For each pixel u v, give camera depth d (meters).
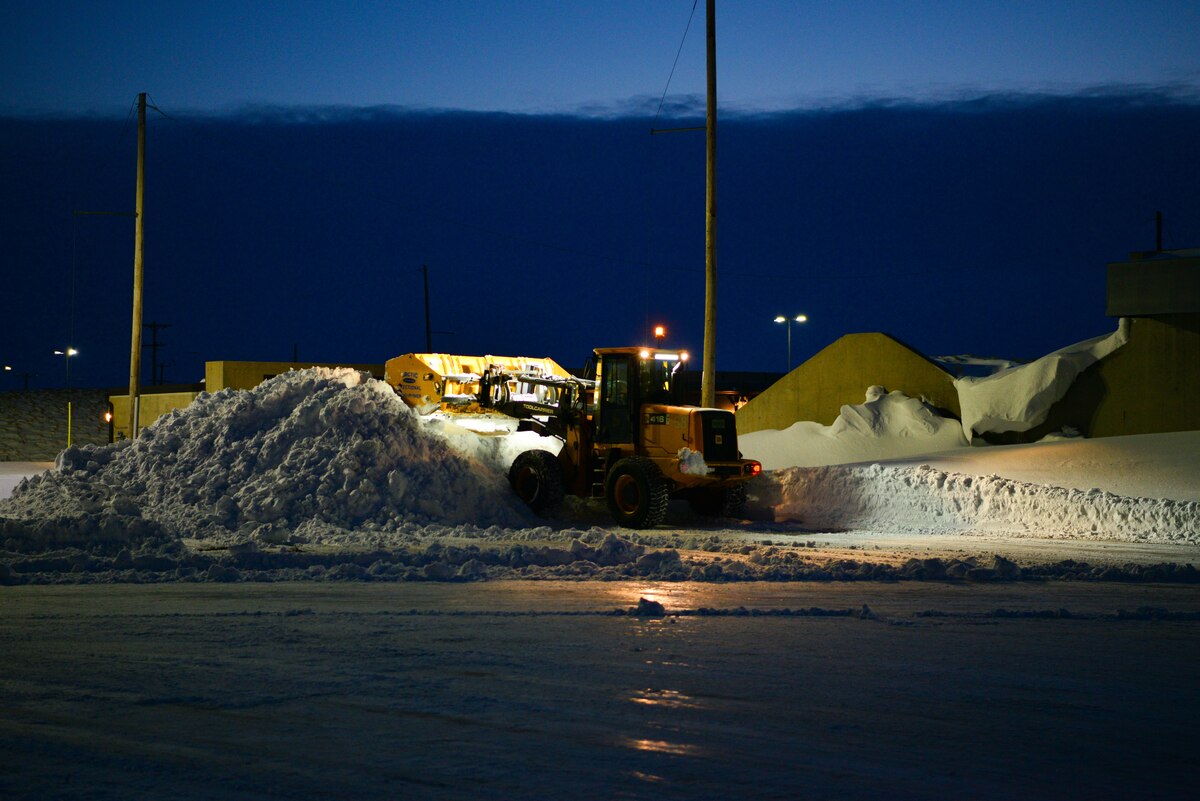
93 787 6.04
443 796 5.98
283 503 21.66
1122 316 34.53
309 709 7.74
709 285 28.00
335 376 25.23
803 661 9.61
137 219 38.31
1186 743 7.30
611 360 24.53
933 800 6.07
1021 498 23.86
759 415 41.94
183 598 12.88
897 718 7.78
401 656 9.52
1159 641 10.89
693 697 8.24
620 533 21.38
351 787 6.11
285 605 12.36
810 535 22.66
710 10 28.00
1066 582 15.42
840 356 40.44
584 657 9.59
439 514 22.45
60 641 10.09
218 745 6.86
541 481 23.95
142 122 38.47
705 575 15.29
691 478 23.08
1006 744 7.20
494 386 26.44
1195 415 33.75
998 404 35.69
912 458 30.97
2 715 7.51
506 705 7.91
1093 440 31.11
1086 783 6.44
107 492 22.72
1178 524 22.09
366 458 22.80
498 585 14.26
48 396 75.44
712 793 6.10
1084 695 8.57
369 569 14.98
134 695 8.08
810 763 6.68
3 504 23.33
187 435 24.45
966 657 9.93
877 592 14.10
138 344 38.09
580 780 6.28
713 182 28.06
